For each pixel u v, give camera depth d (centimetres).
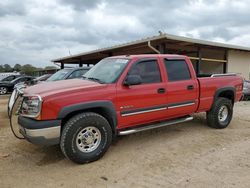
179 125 664
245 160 422
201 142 521
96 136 425
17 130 455
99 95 421
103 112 439
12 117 451
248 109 963
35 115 380
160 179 358
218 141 527
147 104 479
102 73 491
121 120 452
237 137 557
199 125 663
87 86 424
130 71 467
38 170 394
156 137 557
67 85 435
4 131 620
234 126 663
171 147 491
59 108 386
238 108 993
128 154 456
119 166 405
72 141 396
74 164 414
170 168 394
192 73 562
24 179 364
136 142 523
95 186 342
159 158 435
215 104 611
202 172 377
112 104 435
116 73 463
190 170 385
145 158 436
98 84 436
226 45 1408
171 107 517
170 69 525
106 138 432
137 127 491
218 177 360
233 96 657
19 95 450
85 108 407
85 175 375
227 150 471
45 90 410
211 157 437
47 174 379
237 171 379
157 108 495
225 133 590
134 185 342
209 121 626
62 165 411
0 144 518
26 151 476
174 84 520
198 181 349
